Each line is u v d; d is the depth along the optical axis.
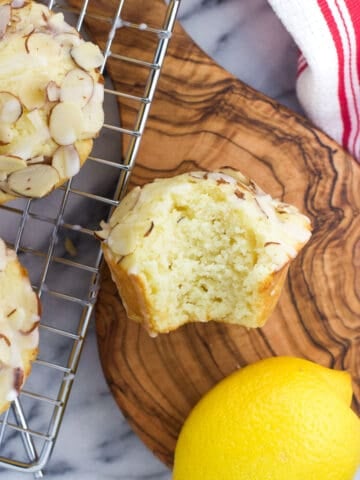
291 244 0.34
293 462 0.33
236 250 0.33
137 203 0.33
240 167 0.36
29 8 0.33
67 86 0.33
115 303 0.36
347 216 0.36
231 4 0.38
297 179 0.36
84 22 0.36
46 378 0.38
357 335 0.36
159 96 0.36
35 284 0.38
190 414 0.35
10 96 0.32
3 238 0.38
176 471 0.34
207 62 0.36
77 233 0.38
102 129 0.37
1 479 0.38
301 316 0.36
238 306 0.34
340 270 0.36
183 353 0.36
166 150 0.36
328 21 0.35
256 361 0.36
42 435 0.35
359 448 0.34
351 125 0.37
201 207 0.33
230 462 0.33
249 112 0.36
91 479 0.38
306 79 0.37
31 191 0.33
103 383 0.38
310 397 0.33
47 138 0.33
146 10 0.36
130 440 0.38
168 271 0.34
